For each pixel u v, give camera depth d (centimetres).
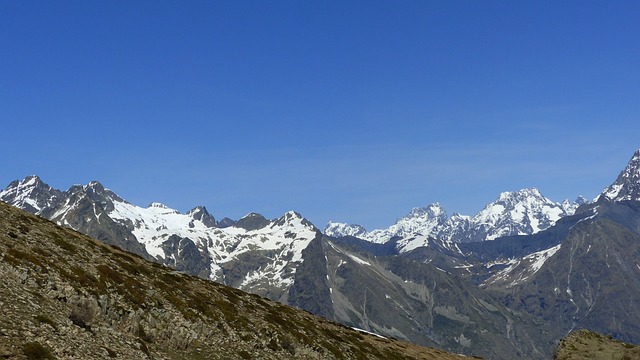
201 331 6184
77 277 5528
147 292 6350
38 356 3903
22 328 4162
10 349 3834
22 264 5206
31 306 4594
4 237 5878
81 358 4175
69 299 5100
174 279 7894
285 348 7131
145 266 7969
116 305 5494
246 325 7056
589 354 7788
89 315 5056
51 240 6669
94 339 4625
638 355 7475
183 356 5438
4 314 4241
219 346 6125
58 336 4334
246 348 6450
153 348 5247
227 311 7219
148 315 5719
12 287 4762
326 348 7881
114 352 4559
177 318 6106
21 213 7788
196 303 6881
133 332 5328
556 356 7994
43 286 5081
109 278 6094
